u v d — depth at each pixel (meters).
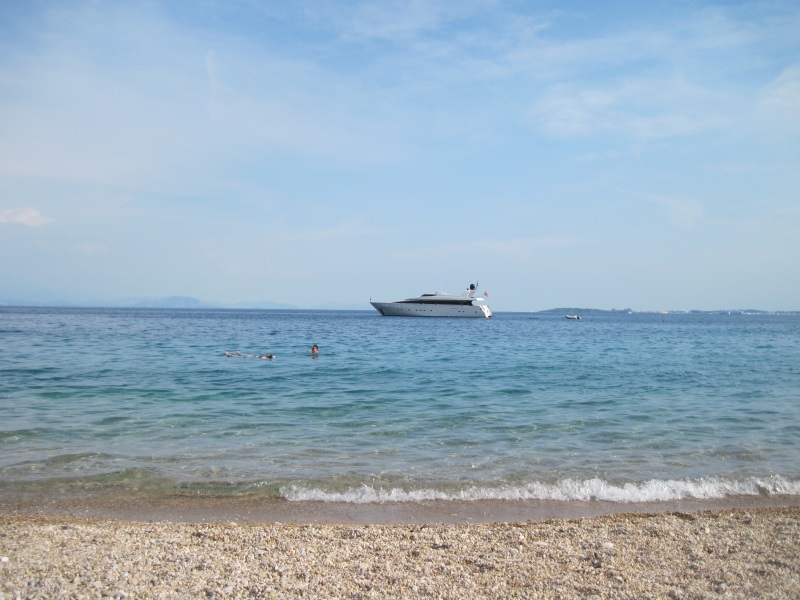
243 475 12.34
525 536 8.93
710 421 18.05
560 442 15.37
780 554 8.10
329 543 8.59
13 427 16.61
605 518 9.86
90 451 14.10
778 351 47.84
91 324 90.69
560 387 25.36
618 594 6.86
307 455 13.98
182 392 23.31
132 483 11.77
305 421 17.92
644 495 11.30
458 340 60.25
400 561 7.91
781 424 17.64
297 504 10.70
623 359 39.03
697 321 185.25
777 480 12.21
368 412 19.41
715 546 8.44
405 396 22.73
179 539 8.66
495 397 22.58
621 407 20.44
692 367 33.91
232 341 53.47
